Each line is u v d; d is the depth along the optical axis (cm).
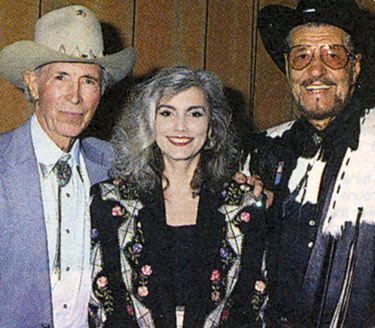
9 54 191
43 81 190
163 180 188
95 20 201
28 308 186
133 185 188
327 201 205
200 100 182
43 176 195
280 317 209
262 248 186
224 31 340
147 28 313
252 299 182
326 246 203
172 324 173
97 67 194
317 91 202
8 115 276
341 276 200
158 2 317
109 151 213
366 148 202
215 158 192
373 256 197
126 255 180
